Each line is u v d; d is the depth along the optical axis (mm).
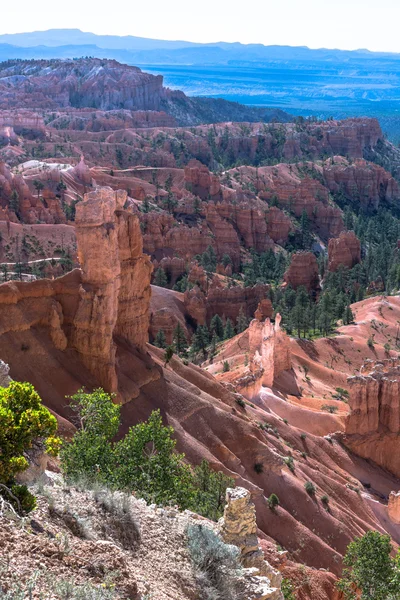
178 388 69562
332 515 67875
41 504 22844
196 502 42156
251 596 23156
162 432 39188
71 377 58875
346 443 88875
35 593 17156
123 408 62000
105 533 23219
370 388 89812
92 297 60750
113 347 62156
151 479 35812
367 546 49219
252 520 26891
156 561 23234
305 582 48969
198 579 23047
